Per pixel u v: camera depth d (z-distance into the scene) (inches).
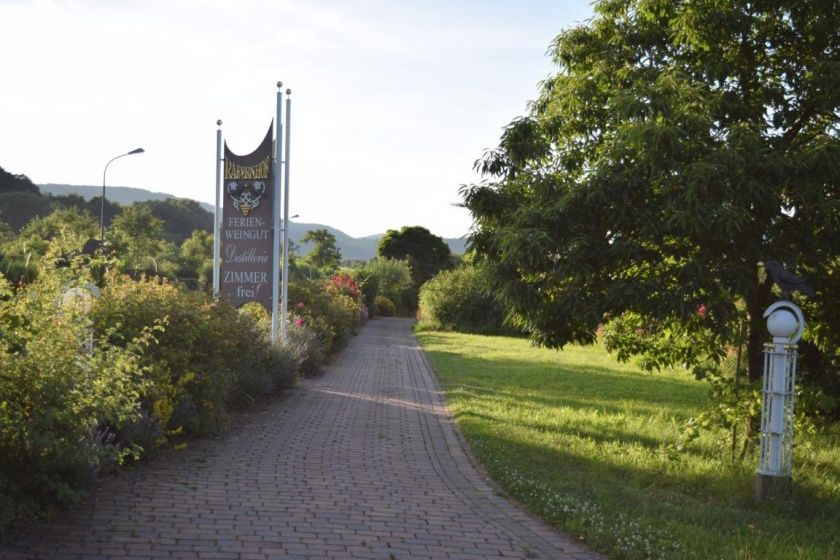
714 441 413.4
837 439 427.5
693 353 402.9
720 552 229.0
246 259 608.7
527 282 362.6
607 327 428.8
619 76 361.4
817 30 356.2
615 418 494.0
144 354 335.3
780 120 365.4
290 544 213.8
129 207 2849.4
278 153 610.9
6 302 232.2
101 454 231.3
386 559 207.2
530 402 565.3
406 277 2381.9
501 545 227.3
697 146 318.7
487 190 381.4
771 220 325.4
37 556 189.5
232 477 293.0
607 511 273.0
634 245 320.2
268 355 542.0
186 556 196.7
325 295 1013.2
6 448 210.2
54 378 210.1
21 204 3991.1
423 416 495.2
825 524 277.0
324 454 353.7
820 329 405.1
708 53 370.0
